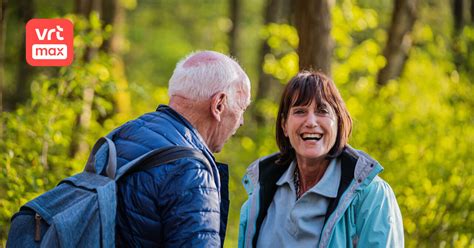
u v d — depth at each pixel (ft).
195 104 12.30
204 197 11.64
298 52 30.50
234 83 12.42
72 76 27.68
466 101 38.63
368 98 36.78
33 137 25.94
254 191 13.87
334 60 41.34
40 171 24.52
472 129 33.24
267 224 13.65
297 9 30.37
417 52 46.55
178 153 11.78
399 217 13.07
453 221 26.86
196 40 101.86
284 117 13.50
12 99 63.21
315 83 13.16
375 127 33.47
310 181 13.53
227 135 12.67
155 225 11.63
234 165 39.52
